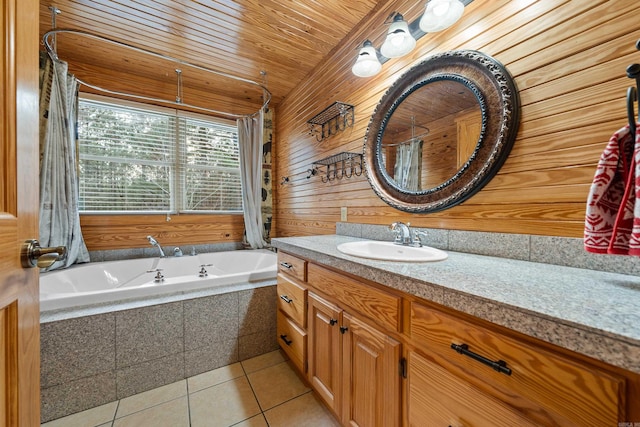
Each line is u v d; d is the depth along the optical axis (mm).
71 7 1688
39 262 616
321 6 1703
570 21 867
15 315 546
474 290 634
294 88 2793
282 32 1941
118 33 1941
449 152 1247
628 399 418
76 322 1301
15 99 557
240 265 2789
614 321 450
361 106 1836
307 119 2525
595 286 658
